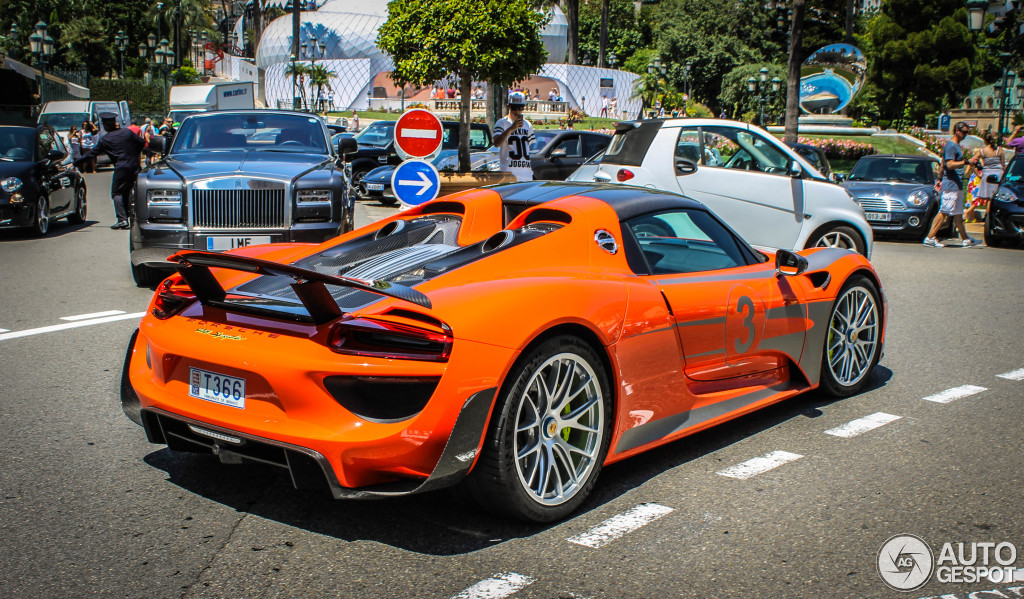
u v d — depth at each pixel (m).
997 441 4.13
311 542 2.97
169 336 3.17
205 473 3.63
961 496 3.43
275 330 2.97
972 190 17.62
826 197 8.90
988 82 60.78
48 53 33.22
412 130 9.02
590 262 3.54
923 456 3.91
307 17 91.81
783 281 4.33
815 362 4.59
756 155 8.98
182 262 3.05
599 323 3.24
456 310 2.85
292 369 2.82
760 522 3.17
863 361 5.00
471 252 3.49
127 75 68.62
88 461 3.74
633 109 81.25
